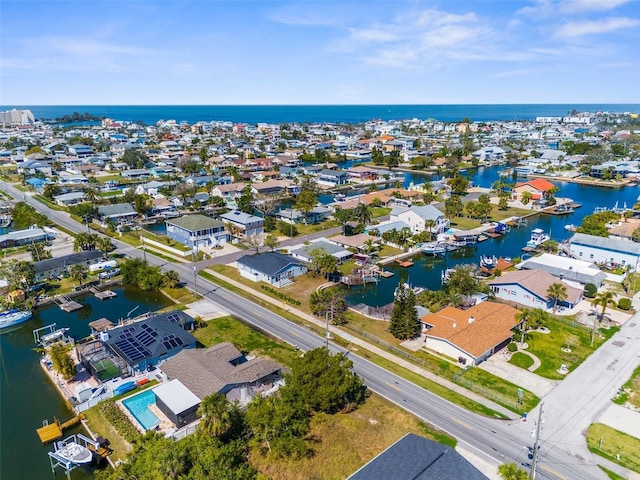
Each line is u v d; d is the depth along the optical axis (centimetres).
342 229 13025
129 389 5803
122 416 5253
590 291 8512
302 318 7762
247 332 7212
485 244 12294
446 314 7319
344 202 15775
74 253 10288
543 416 5275
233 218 12756
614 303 8162
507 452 4734
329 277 9575
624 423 5175
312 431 4997
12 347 7088
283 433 4700
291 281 9394
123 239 12112
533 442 4878
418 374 6159
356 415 5275
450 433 5000
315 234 12619
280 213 14038
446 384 5928
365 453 4706
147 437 4516
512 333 6825
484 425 5141
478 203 14900
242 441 4734
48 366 6375
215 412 4609
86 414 5369
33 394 5859
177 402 5175
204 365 5772
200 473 3947
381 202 15688
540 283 8375
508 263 10269
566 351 6700
